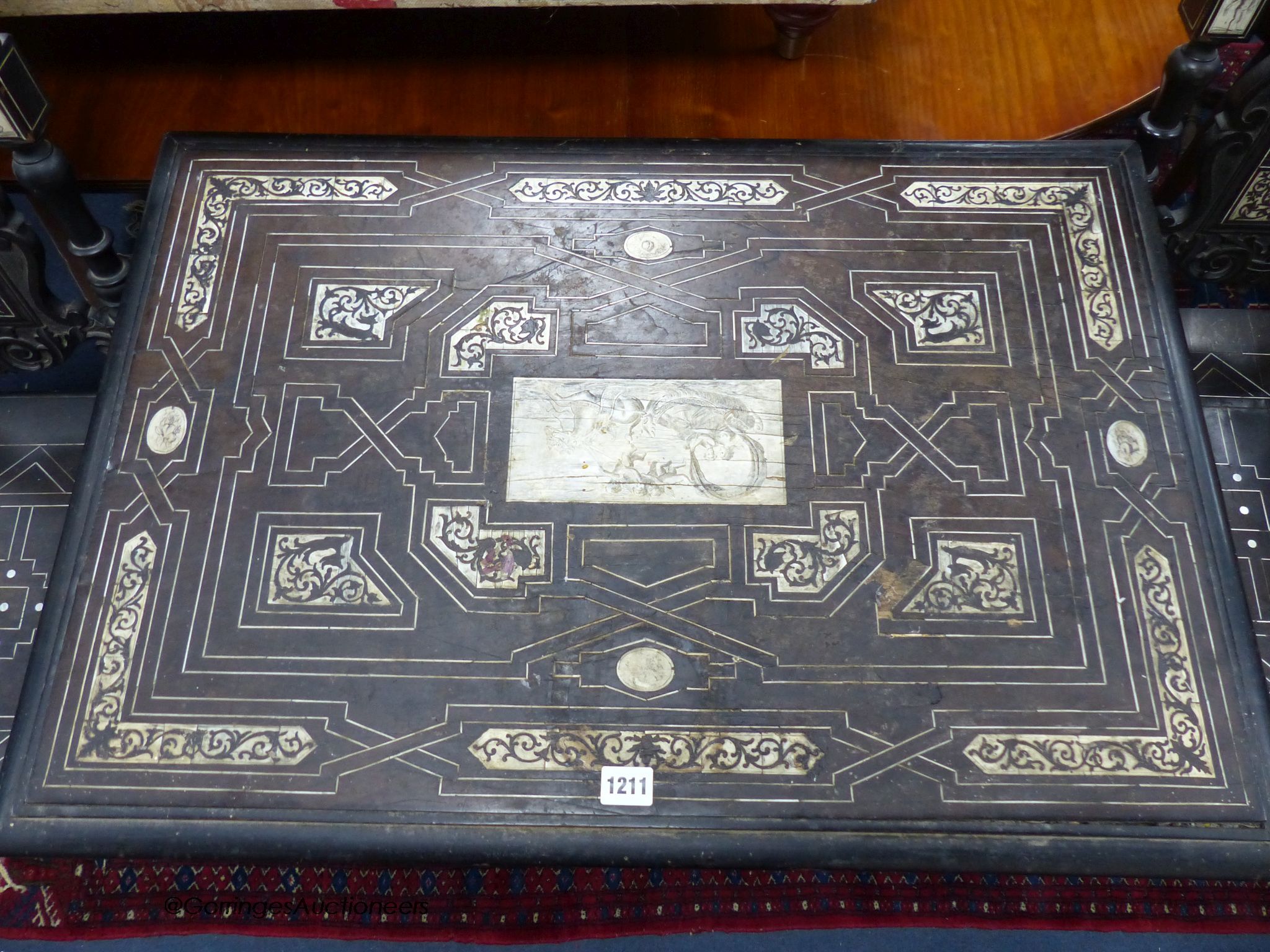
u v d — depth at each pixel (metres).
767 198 2.40
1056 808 1.78
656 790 1.79
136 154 3.05
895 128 3.10
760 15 3.32
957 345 2.20
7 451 2.46
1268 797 1.79
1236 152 2.30
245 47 3.26
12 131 2.14
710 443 2.09
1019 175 2.42
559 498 2.04
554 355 2.19
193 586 1.95
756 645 1.90
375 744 1.82
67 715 1.84
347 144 2.47
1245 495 2.38
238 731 1.83
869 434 2.10
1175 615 1.93
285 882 2.32
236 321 2.22
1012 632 1.92
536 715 1.84
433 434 2.10
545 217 2.37
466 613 1.93
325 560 1.97
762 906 2.31
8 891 2.28
